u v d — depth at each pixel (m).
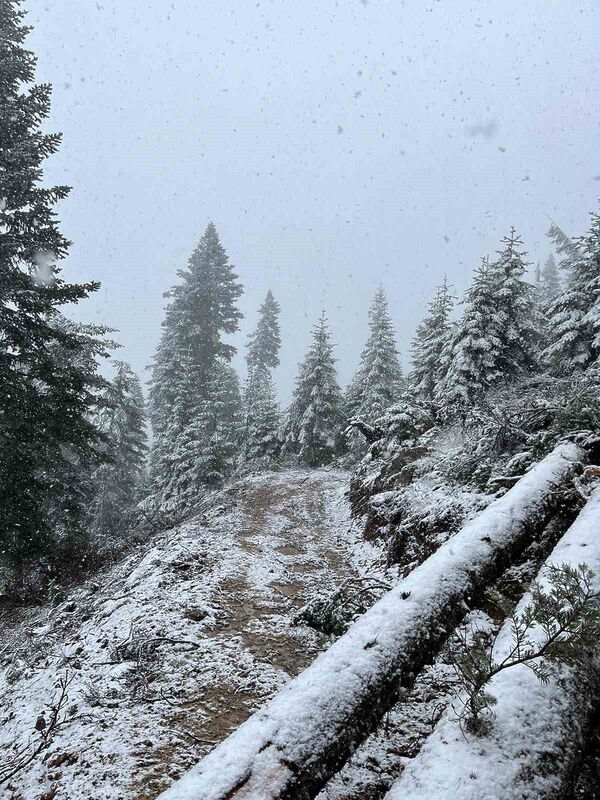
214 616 5.45
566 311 15.00
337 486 15.52
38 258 12.04
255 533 9.66
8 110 11.65
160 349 33.56
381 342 29.12
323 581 6.99
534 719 2.17
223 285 36.53
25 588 10.88
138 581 6.80
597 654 2.57
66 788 2.92
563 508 4.69
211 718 3.63
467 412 9.95
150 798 2.80
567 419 6.34
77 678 4.30
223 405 22.41
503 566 3.88
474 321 15.60
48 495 13.15
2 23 12.12
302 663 4.54
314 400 25.61
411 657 2.84
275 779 1.99
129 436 25.75
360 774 2.88
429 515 6.84
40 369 11.98
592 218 15.23
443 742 2.16
